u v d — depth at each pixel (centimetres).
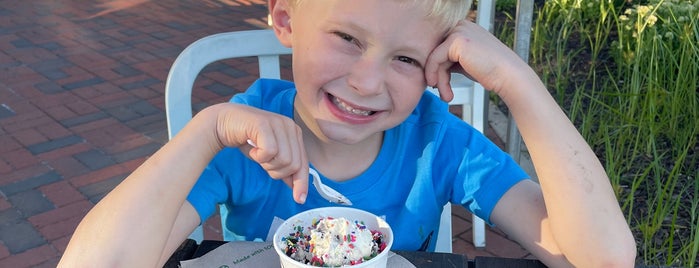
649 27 323
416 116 139
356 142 118
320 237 99
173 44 499
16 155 334
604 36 389
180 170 108
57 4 601
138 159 332
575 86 345
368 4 103
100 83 424
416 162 134
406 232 133
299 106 131
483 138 137
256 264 107
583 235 114
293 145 109
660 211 244
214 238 268
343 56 109
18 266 254
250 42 173
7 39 507
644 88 305
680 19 314
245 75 438
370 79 108
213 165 126
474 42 118
